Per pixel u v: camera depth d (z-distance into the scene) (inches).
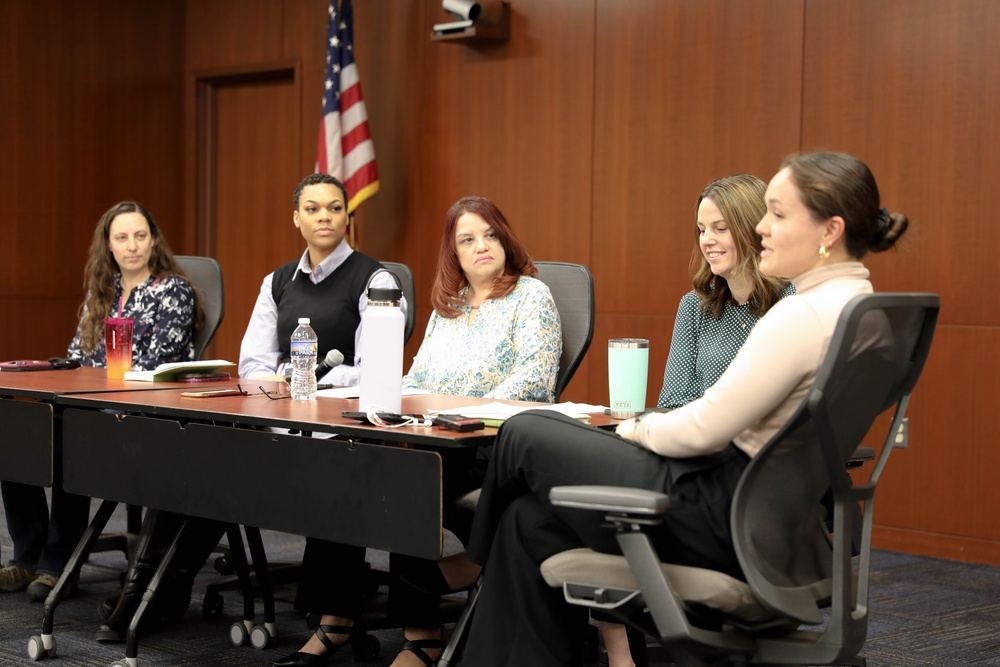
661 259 190.4
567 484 74.7
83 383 115.2
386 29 227.9
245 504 91.7
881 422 167.5
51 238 248.2
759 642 70.8
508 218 210.1
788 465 67.7
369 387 89.0
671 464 72.5
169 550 107.4
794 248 70.8
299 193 137.9
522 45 207.0
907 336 69.4
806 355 67.4
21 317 243.8
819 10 171.9
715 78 183.5
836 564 67.7
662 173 189.9
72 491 106.0
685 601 69.5
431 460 79.4
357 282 136.5
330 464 85.7
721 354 105.7
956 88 158.6
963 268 158.7
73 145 250.5
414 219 225.0
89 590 137.8
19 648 113.4
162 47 264.5
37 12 243.6
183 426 96.7
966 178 158.1
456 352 115.5
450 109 218.4
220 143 264.7
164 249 147.8
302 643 116.2
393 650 113.9
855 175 69.8
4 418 111.0
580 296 118.0
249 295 260.2
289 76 250.2
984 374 157.2
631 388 91.4
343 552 106.2
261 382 117.1
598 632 108.7
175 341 142.1
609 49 195.9
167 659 110.1
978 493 158.2
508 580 77.5
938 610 132.0
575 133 200.5
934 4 160.4
